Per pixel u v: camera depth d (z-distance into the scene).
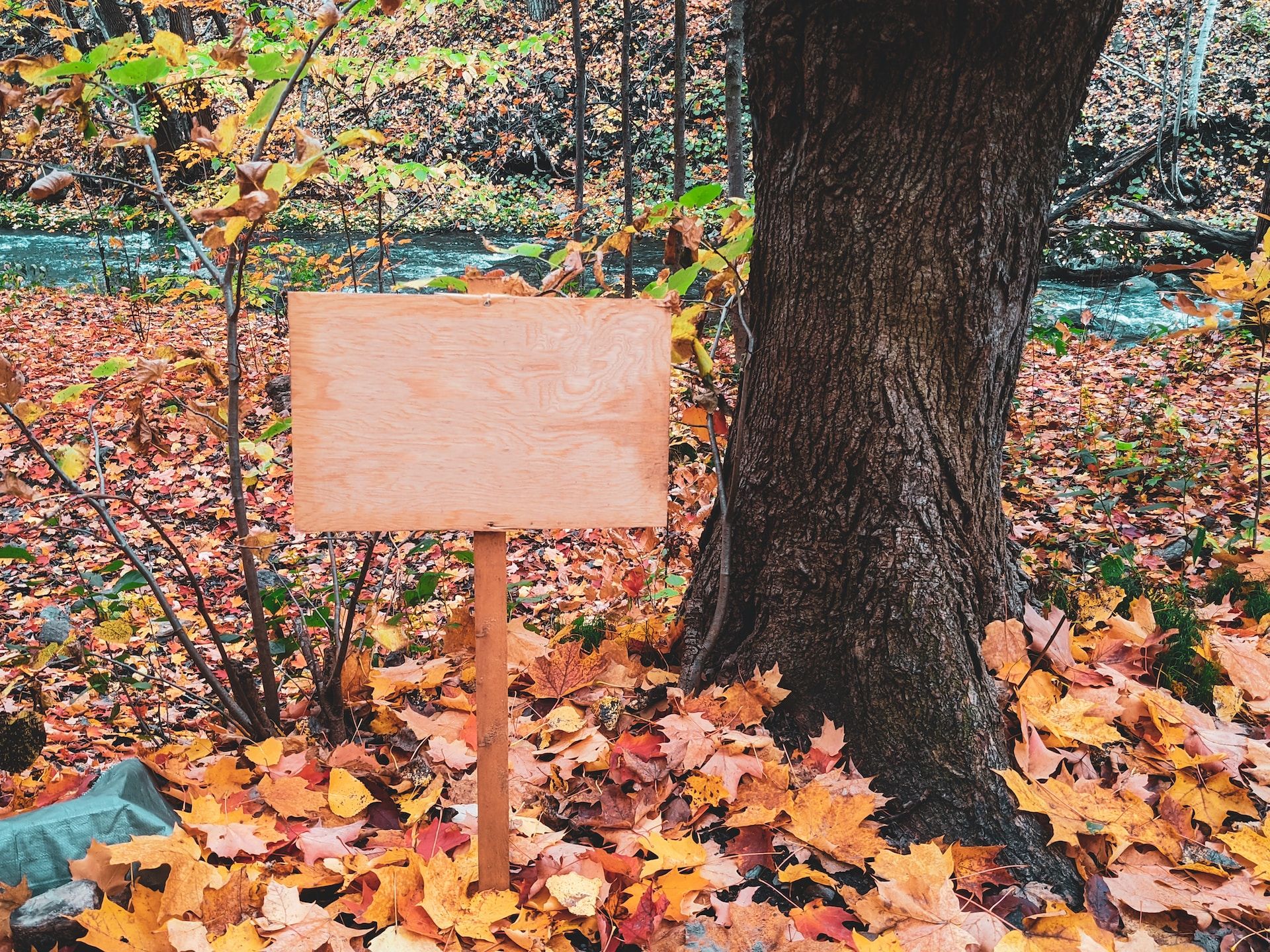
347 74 4.31
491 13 15.80
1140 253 11.70
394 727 2.25
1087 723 2.01
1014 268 2.03
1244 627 2.75
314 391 1.43
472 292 1.66
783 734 2.10
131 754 2.51
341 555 4.34
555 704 2.33
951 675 1.97
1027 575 2.56
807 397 2.07
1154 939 1.62
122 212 10.30
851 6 1.81
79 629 3.22
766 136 2.10
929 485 2.02
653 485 1.55
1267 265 2.56
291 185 1.58
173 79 1.84
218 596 4.16
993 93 1.86
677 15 6.35
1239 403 5.53
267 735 2.14
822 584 2.09
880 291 1.97
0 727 1.92
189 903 1.51
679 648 2.54
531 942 1.52
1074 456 4.77
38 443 1.78
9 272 10.94
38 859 1.55
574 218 5.41
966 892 1.74
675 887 1.63
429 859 1.72
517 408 1.49
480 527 1.51
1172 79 13.73
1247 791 1.99
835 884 1.69
